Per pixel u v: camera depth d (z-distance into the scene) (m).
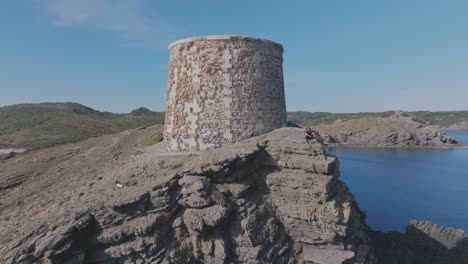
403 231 46.25
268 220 22.33
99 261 19.14
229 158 22.05
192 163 22.94
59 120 119.69
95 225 19.55
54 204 22.98
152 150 33.94
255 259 20.62
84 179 28.88
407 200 62.38
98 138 52.81
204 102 26.66
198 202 20.42
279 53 29.53
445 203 60.19
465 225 48.31
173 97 28.73
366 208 57.38
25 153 45.62
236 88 26.45
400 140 167.75
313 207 21.73
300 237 22.36
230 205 21.38
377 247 33.00
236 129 26.33
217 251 20.34
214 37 26.56
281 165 23.52
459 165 105.38
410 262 30.62
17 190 29.84
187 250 20.44
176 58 28.42
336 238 21.47
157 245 19.41
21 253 17.02
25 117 122.25
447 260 30.86
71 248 18.17
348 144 172.88
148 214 20.23
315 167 22.34
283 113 29.97
